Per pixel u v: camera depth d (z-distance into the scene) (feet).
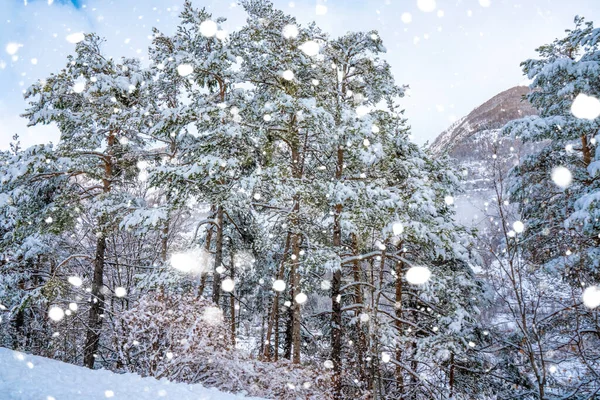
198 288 41.29
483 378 40.91
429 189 36.47
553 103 43.80
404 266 45.85
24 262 49.67
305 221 40.14
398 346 35.37
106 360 45.57
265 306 63.46
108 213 43.06
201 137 43.96
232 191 36.70
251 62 42.73
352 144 36.91
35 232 47.57
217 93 44.86
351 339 41.47
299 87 38.14
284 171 36.06
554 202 41.63
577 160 42.65
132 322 29.71
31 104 43.04
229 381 28.78
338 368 36.17
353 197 35.32
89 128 47.19
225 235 54.34
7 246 49.70
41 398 16.43
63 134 46.75
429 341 37.27
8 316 45.24
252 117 43.32
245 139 39.96
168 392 19.79
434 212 35.09
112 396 17.85
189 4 43.04
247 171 41.63
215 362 29.60
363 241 37.68
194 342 28.96
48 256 53.42
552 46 43.16
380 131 36.73
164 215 37.35
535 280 25.79
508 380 37.55
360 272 42.45
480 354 42.09
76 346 48.29
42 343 49.39
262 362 33.83
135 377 22.02
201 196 40.42
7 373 19.15
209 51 43.86
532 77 43.16
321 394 30.55
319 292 47.73
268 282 61.52
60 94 44.37
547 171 43.83
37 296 42.34
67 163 42.65
